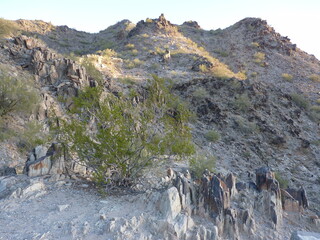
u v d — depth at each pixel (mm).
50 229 7066
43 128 16625
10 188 9414
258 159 22094
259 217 9328
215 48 53219
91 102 11070
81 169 11617
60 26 64875
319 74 45688
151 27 55094
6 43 24562
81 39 64125
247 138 24547
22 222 7426
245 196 10055
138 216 7637
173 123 11344
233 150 22469
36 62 21594
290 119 28719
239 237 8164
